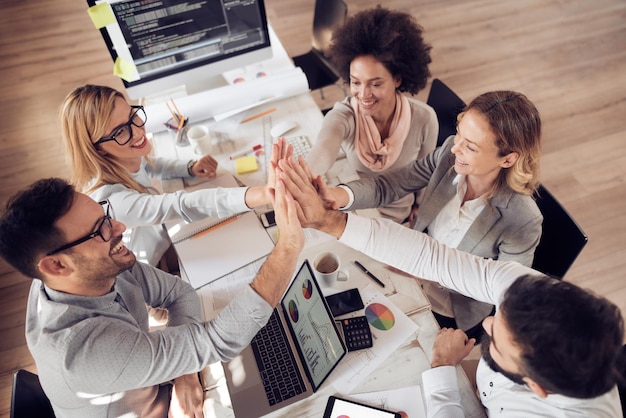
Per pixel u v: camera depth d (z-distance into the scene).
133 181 1.54
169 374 1.05
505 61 3.33
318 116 1.92
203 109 1.88
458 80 3.20
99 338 0.99
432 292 1.60
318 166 1.54
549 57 3.34
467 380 1.19
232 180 1.69
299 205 1.10
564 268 1.43
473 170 1.26
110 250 1.04
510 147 1.16
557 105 3.00
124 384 1.02
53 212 0.92
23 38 3.76
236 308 1.05
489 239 1.39
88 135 1.38
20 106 3.21
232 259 1.45
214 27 1.75
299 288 1.26
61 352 0.96
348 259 1.44
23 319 2.20
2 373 2.02
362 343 1.24
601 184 2.56
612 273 2.21
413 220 1.87
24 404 1.15
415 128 1.68
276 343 1.26
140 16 1.61
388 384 1.18
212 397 1.20
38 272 0.96
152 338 1.04
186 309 1.30
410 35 1.49
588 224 2.40
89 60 3.54
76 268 0.99
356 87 1.56
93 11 1.52
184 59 1.80
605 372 0.75
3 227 0.90
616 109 2.95
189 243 1.49
